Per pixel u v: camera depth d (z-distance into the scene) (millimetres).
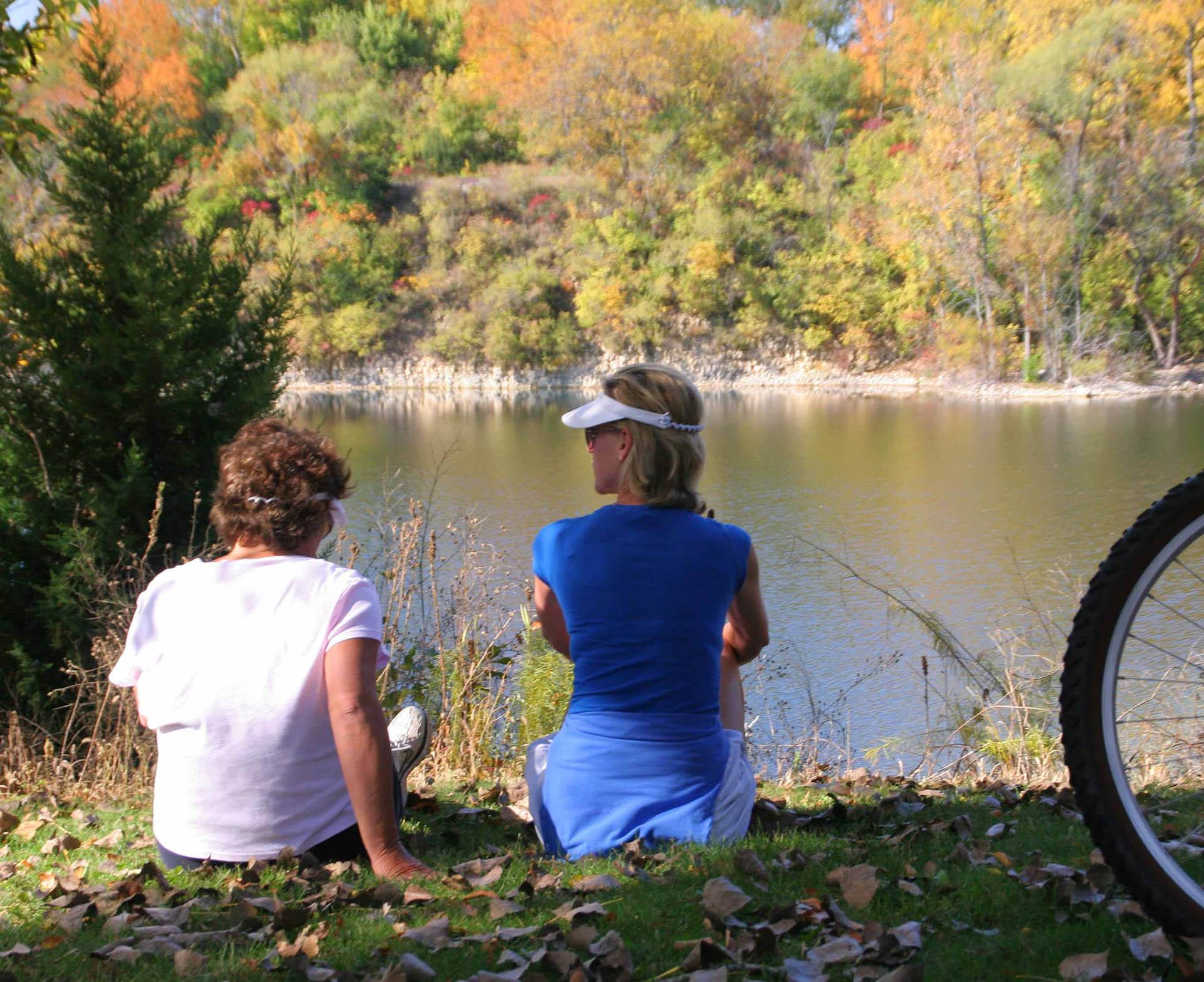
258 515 2611
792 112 69438
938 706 8516
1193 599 4051
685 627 2801
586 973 2102
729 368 61812
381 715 2605
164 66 72812
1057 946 2197
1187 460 27266
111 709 5133
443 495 24766
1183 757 3441
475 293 67062
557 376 64438
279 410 8414
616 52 69375
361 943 2283
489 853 3000
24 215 9625
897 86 69688
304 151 72375
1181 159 50406
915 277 57219
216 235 8258
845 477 26406
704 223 62625
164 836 2688
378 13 85250
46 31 7430
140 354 7500
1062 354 50719
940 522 20297
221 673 2600
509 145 77188
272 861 2639
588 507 23016
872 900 2480
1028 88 53281
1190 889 1958
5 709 7086
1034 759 5121
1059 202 51312
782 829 3162
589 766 2822
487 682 5391
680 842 2787
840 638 11852
